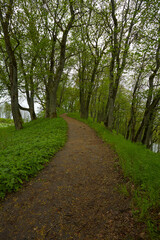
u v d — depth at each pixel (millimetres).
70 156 6637
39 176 4879
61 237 2719
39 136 9836
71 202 3625
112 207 3318
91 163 5805
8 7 12141
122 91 25406
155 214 2859
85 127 14234
